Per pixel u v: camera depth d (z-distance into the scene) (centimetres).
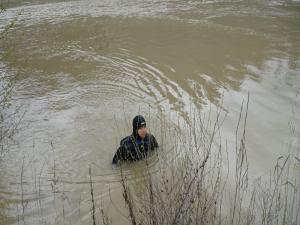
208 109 856
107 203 584
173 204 504
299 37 1396
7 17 1764
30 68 1153
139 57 1216
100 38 1434
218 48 1281
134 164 664
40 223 551
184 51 1260
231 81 1007
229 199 566
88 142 762
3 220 557
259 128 766
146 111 867
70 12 1858
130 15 1772
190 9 1888
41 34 1498
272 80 1004
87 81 1050
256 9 1870
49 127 825
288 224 508
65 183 641
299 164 648
